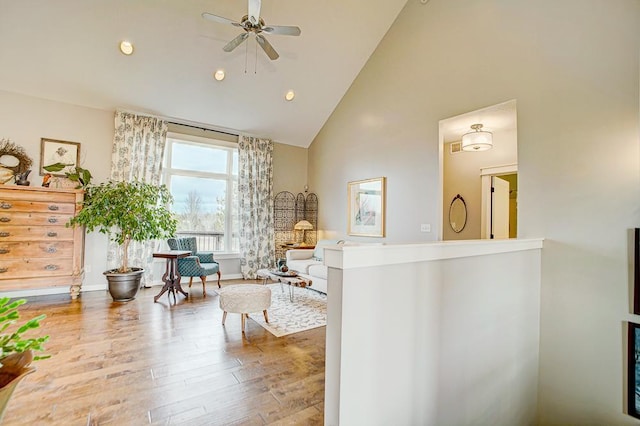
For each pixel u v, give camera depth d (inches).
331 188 245.4
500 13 133.6
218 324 137.3
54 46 153.8
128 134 195.0
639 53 95.7
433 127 163.5
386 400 61.0
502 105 132.6
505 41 131.4
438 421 72.7
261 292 134.9
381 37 195.5
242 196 237.8
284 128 247.3
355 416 55.6
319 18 174.7
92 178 186.7
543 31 118.6
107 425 70.4
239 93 204.8
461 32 150.1
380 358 59.8
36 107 173.6
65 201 161.3
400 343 63.7
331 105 237.3
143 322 137.7
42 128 174.9
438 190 160.6
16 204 150.7
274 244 255.0
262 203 248.1
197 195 228.8
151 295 183.0
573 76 109.7
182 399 81.0
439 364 72.8
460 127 172.6
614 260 98.7
